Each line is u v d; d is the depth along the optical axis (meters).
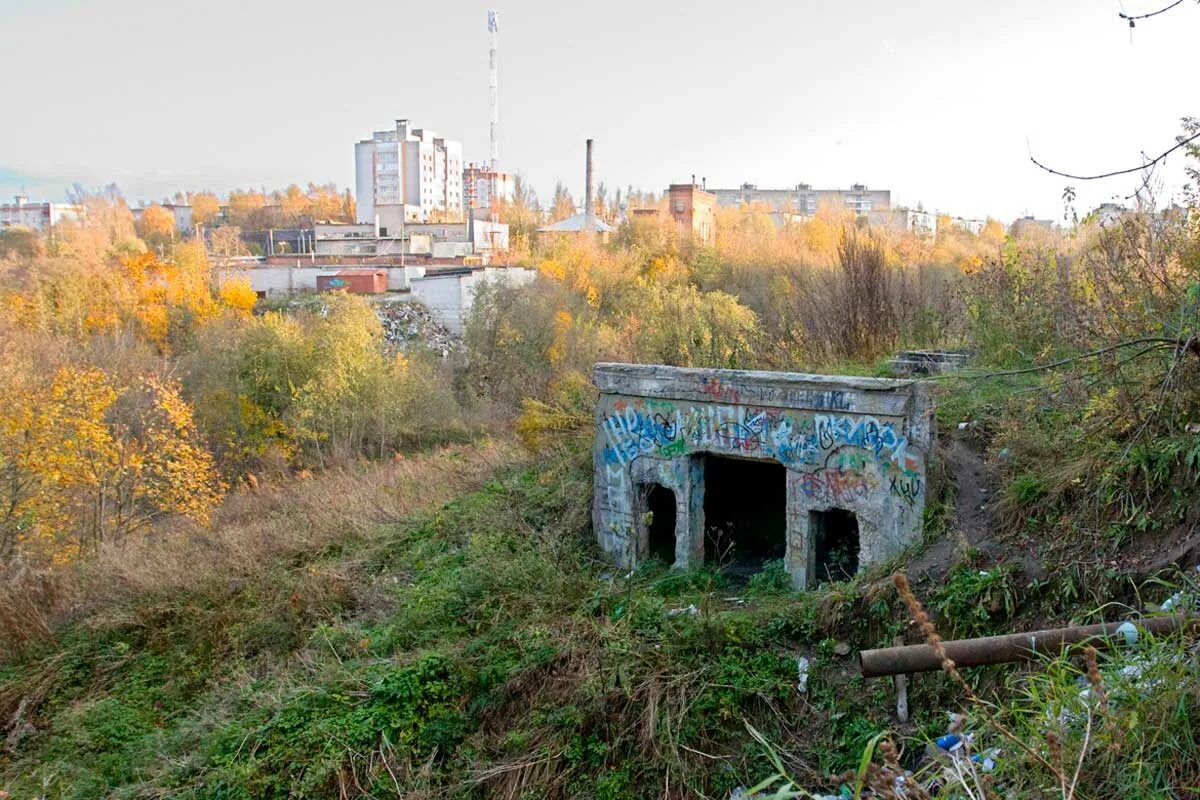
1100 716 4.27
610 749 7.53
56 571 14.34
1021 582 7.31
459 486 14.95
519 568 10.54
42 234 67.94
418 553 12.51
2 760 9.85
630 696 7.75
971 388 10.17
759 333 15.67
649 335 19.23
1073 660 5.68
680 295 31.95
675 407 10.52
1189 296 6.21
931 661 4.80
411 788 7.85
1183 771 4.09
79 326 31.48
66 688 11.12
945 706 6.80
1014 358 10.73
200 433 25.78
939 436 9.88
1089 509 7.41
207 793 8.00
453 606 10.30
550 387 23.47
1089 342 8.20
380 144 100.88
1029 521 7.84
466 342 34.31
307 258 56.72
